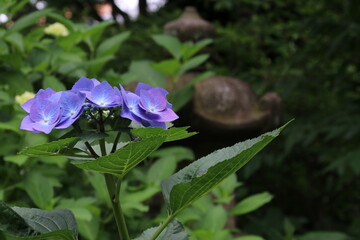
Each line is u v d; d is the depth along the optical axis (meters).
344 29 4.48
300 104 5.60
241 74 5.46
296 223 5.10
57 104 1.08
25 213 1.21
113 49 2.92
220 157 1.28
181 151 2.86
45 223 1.21
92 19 10.07
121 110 1.12
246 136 3.38
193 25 3.75
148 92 1.13
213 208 2.45
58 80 2.56
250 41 6.07
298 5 5.93
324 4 5.02
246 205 2.47
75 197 2.66
